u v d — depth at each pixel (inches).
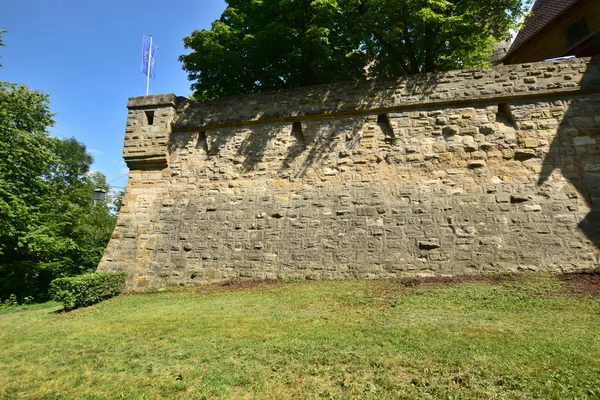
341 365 187.0
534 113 428.8
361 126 471.2
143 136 531.8
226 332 254.1
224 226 474.6
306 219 451.8
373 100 471.8
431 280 377.4
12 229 574.2
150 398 163.6
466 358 184.4
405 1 470.3
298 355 202.2
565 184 398.3
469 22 520.4
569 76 427.2
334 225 440.8
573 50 549.6
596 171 395.2
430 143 445.1
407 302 305.1
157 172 521.3
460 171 428.1
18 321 365.4
